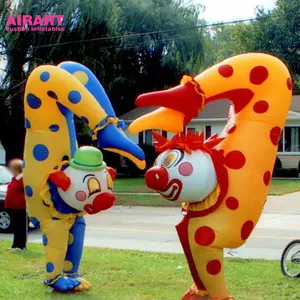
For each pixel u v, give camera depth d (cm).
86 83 719
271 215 1752
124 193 2495
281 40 5038
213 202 573
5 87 2986
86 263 944
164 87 3650
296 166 3450
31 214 725
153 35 3512
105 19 3138
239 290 756
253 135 587
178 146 579
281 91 596
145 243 1216
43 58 3031
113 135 646
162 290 754
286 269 848
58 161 706
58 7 3016
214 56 4269
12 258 998
